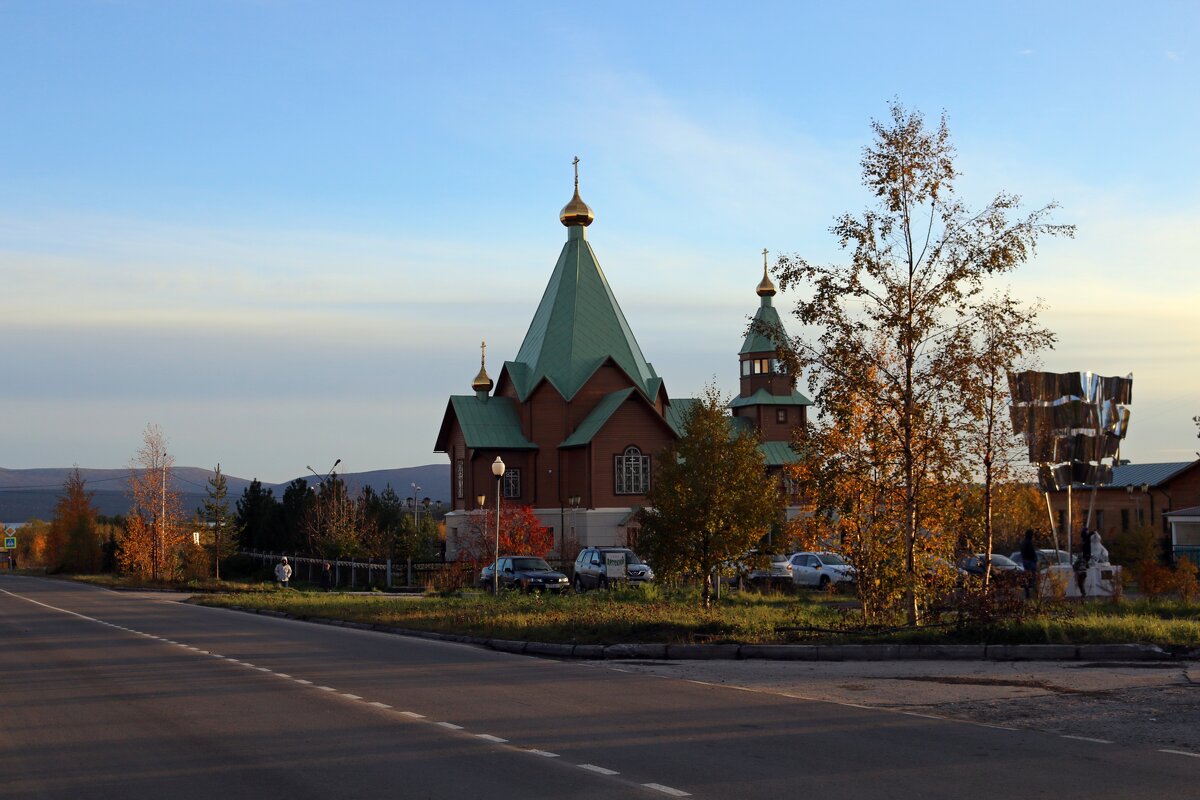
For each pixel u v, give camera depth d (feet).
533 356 216.13
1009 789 28.66
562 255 222.07
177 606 124.16
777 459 253.03
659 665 57.62
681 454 98.22
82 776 31.53
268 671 56.13
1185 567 92.58
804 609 84.33
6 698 47.26
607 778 30.30
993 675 50.62
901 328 69.15
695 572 97.66
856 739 35.70
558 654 63.98
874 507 77.41
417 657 62.90
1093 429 109.40
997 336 69.31
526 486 212.02
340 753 34.27
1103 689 45.75
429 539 226.79
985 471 94.32
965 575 75.51
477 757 33.35
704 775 30.58
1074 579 102.83
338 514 218.38
